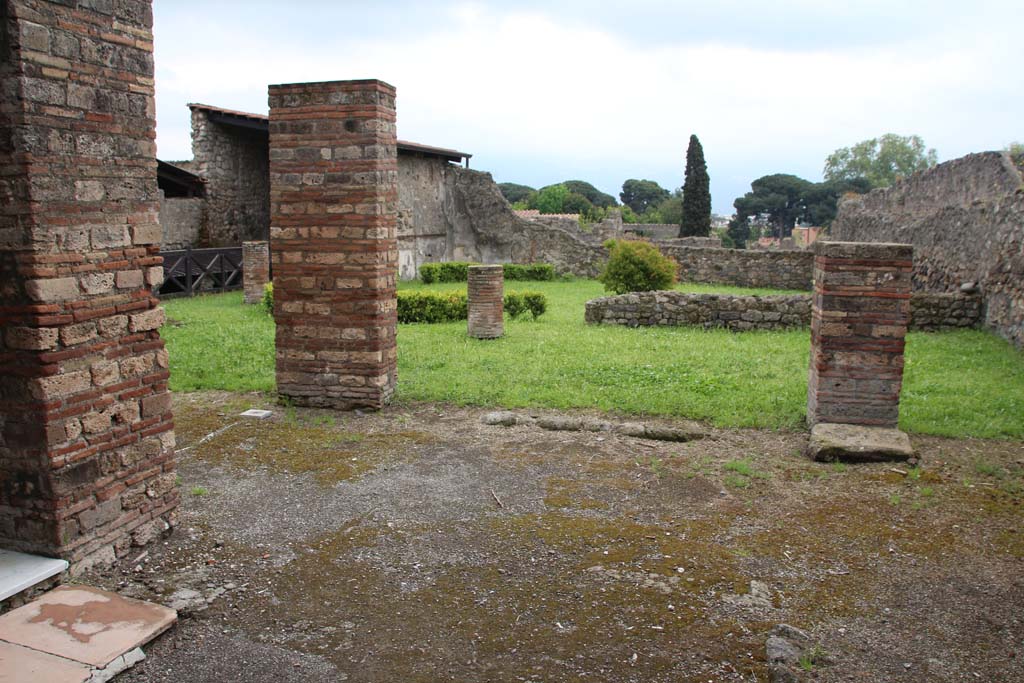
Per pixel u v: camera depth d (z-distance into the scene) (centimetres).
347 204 744
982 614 385
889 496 535
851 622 375
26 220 363
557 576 418
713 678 327
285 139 754
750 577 418
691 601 392
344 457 621
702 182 4228
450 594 400
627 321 1343
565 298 1903
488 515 501
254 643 355
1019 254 1105
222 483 558
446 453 632
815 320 700
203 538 463
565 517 498
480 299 1173
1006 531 480
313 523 488
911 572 427
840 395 671
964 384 845
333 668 336
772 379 883
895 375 659
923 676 331
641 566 429
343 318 760
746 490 548
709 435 680
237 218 2266
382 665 338
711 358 1008
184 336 1166
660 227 4441
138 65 418
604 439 672
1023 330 1059
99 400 408
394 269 793
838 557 443
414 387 841
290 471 586
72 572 397
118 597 381
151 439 446
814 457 612
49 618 359
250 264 1634
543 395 805
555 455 627
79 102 385
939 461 608
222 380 881
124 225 415
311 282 764
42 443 380
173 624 366
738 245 6694
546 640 357
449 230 2734
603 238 3206
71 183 382
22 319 371
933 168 1991
